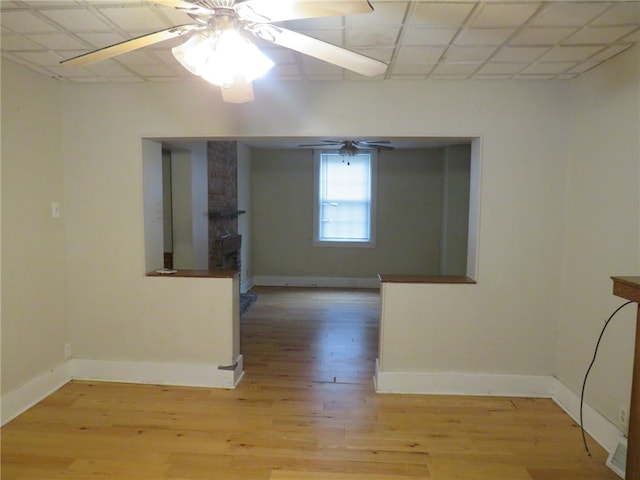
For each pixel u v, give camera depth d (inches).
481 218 113.3
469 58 94.6
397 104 112.4
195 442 92.4
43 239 111.2
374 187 263.7
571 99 108.3
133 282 120.5
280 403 110.8
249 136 116.0
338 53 63.1
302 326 181.5
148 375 121.9
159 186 129.0
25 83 103.4
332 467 84.5
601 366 95.0
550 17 74.2
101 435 94.7
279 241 272.8
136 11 73.2
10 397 101.0
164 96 116.0
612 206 92.2
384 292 116.3
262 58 59.6
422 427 99.7
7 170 98.7
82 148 118.2
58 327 117.6
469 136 112.0
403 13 73.1
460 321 116.0
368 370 133.6
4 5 70.7
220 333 119.7
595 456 89.4
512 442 94.0
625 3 68.9
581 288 103.5
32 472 81.8
